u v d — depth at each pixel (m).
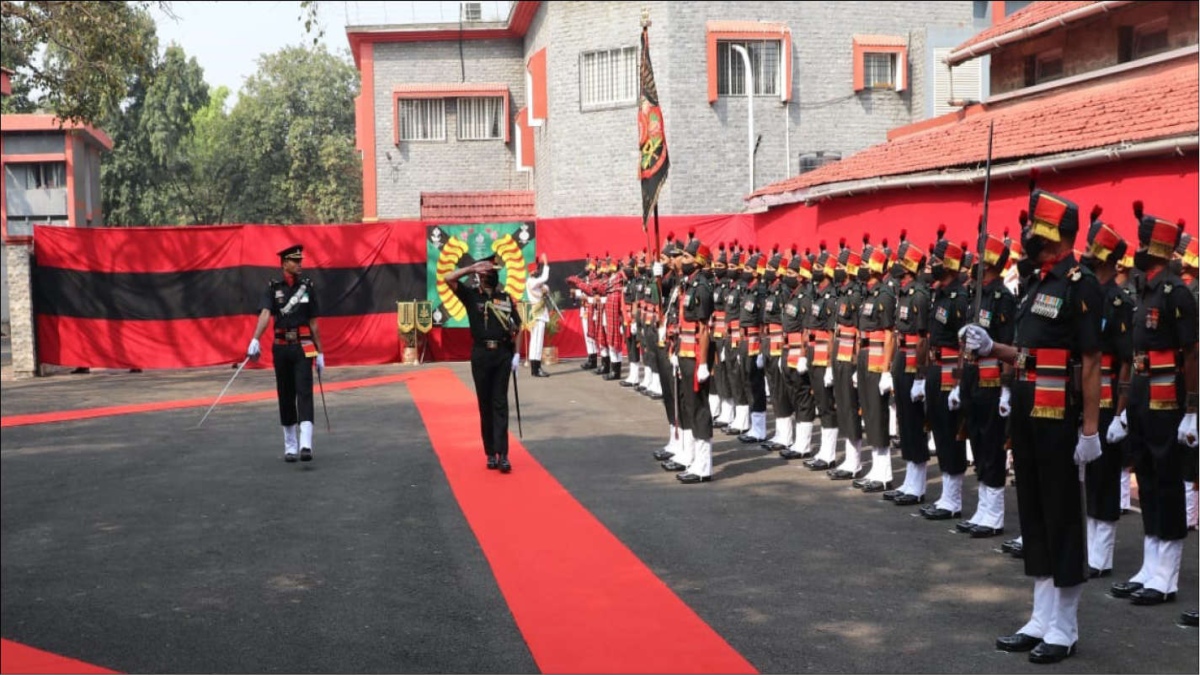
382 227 24.95
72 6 23.89
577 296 23.59
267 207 61.59
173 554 8.69
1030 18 19.28
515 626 6.76
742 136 28.61
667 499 10.48
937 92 29.09
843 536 9.02
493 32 34.72
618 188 29.03
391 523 9.57
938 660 6.18
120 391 20.36
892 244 17.61
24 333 23.64
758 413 14.11
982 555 8.43
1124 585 7.52
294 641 6.62
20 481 11.77
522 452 13.15
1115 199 12.62
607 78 29.09
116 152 57.09
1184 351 7.31
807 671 5.96
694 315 11.15
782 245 22.73
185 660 6.34
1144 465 7.55
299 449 13.02
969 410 9.19
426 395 18.86
